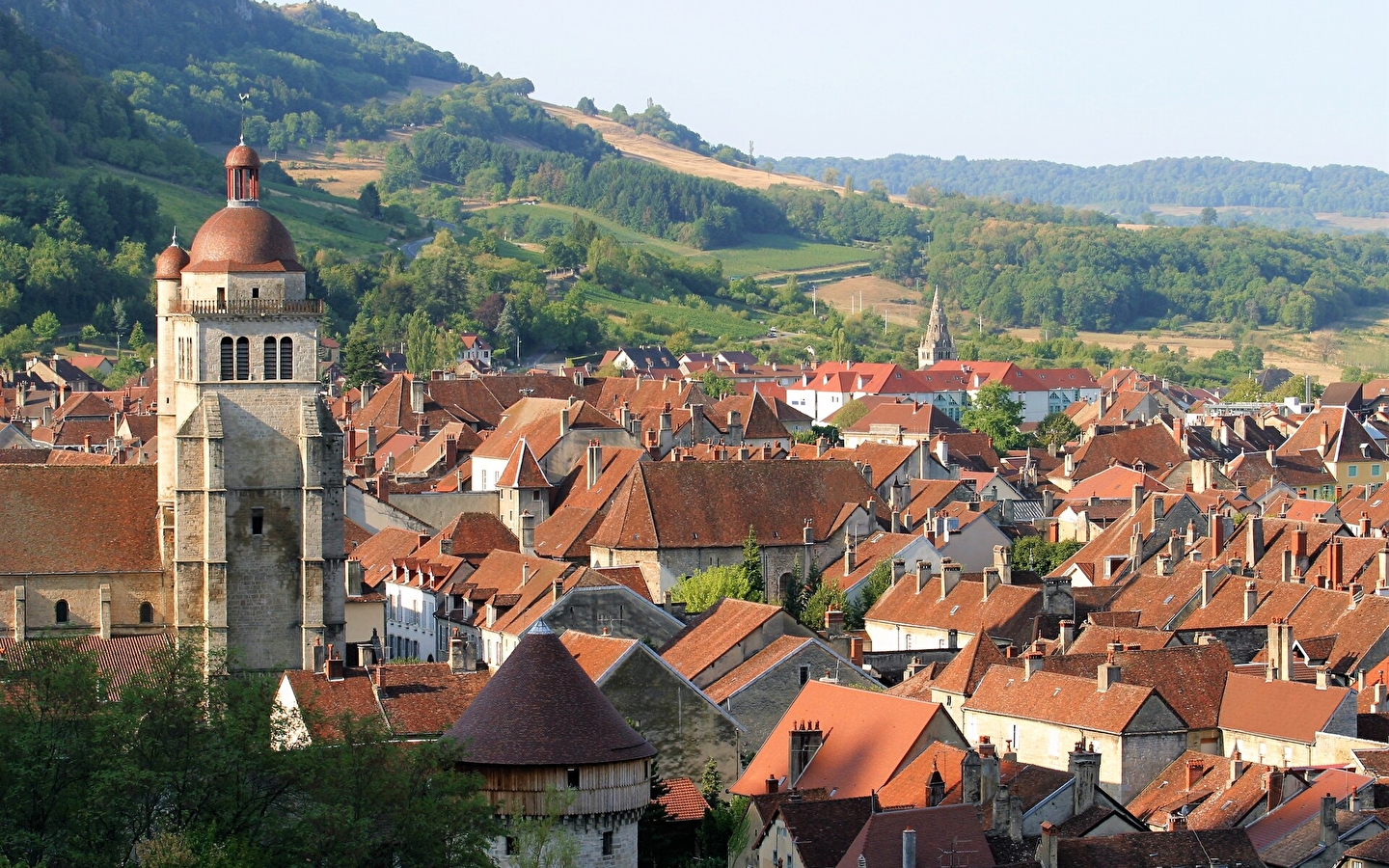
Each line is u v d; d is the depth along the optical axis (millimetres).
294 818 123312
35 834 113375
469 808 121312
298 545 196000
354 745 127812
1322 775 147125
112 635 193125
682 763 164625
